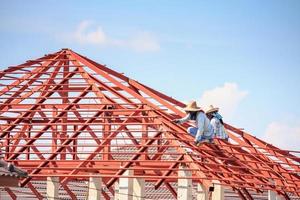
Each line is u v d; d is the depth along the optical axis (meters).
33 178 51.97
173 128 51.56
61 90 55.69
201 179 47.09
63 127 55.00
